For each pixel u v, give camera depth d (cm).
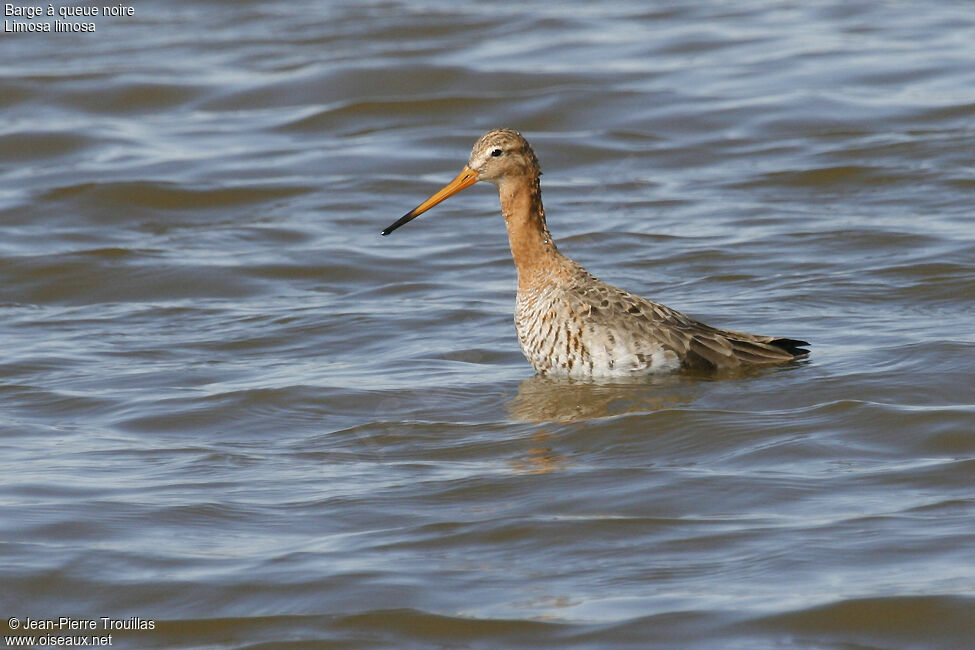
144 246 2273
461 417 1461
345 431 1433
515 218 1595
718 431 1363
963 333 1650
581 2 3862
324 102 3095
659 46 3384
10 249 2252
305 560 1120
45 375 1659
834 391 1463
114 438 1428
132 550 1143
